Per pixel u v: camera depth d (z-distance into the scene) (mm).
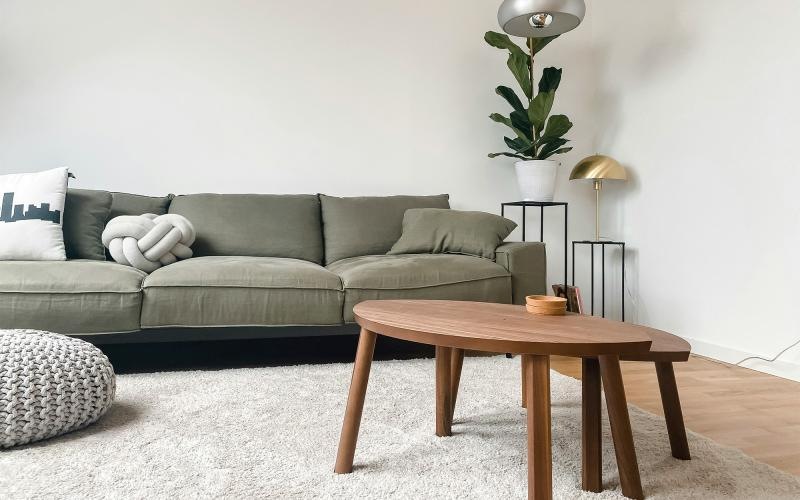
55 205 2461
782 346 2482
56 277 2102
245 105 3309
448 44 3650
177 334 2240
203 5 3240
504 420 1719
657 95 3283
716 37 2859
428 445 1503
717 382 2344
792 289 2441
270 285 2295
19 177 2490
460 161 3680
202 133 3246
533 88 3643
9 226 2344
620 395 1227
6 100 2971
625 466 1221
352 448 1322
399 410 1802
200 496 1174
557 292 3211
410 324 1244
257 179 3332
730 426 1758
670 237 3182
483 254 2768
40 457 1371
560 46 3832
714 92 2873
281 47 3365
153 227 2465
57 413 1473
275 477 1278
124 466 1326
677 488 1270
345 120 3475
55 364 1506
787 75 2471
